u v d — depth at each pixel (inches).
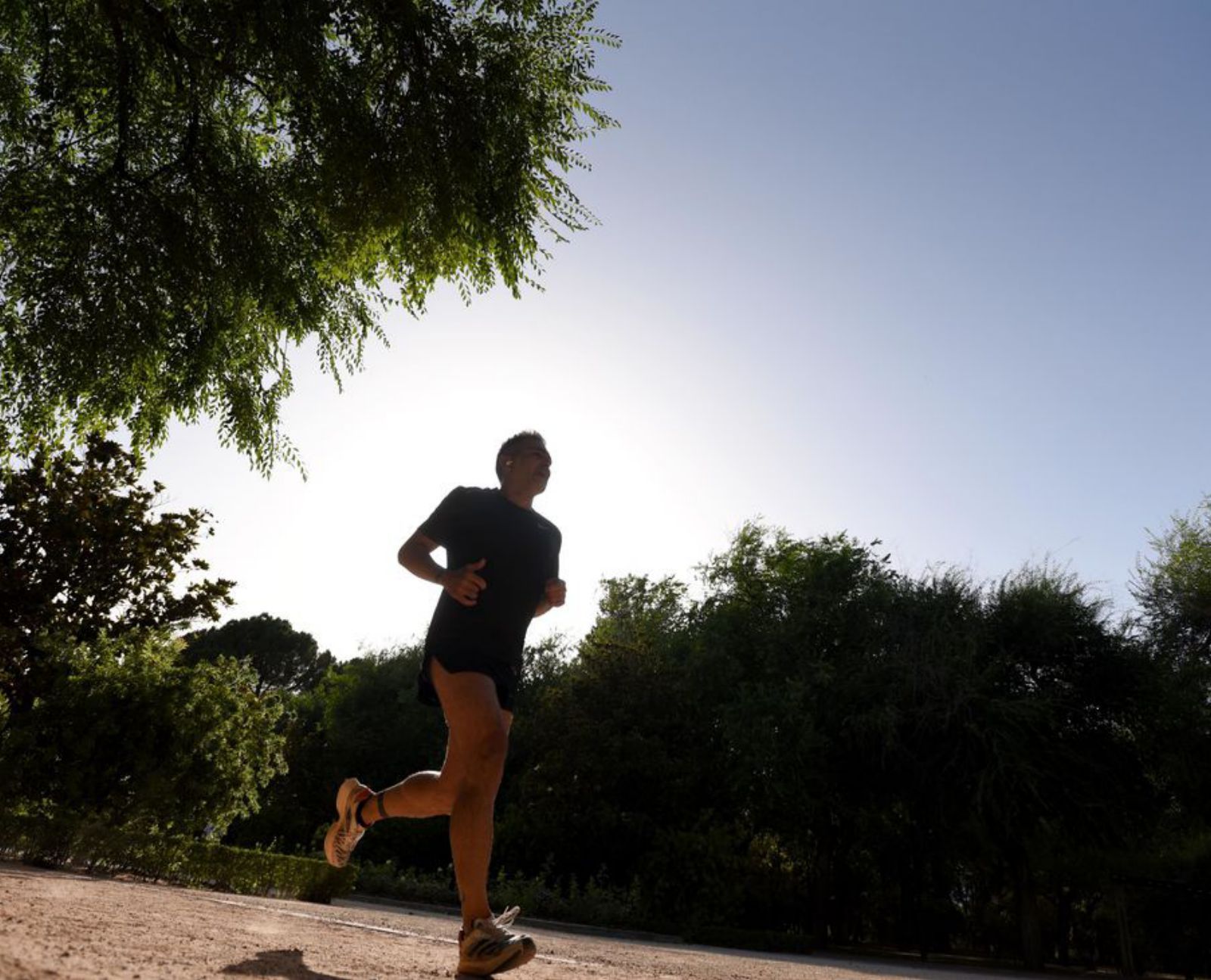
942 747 840.9
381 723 1387.8
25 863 300.2
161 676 405.4
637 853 906.7
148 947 70.2
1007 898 1238.9
